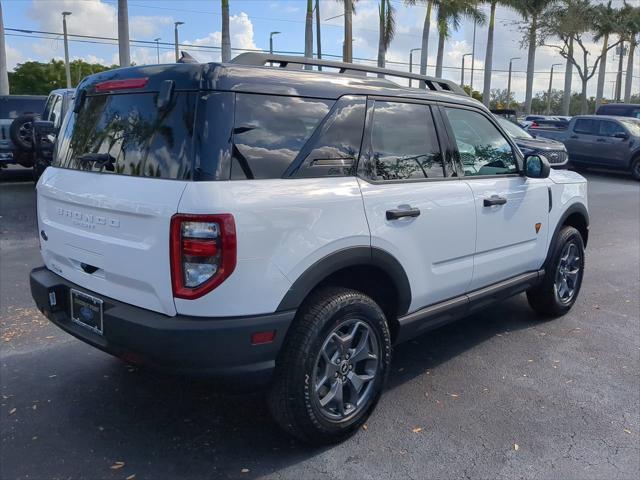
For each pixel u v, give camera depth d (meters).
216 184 2.86
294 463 3.25
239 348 2.93
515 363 4.61
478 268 4.38
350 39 25.44
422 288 3.90
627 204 13.28
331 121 3.38
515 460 3.31
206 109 2.91
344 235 3.28
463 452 3.38
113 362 4.49
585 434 3.58
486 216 4.35
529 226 4.88
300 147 3.22
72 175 3.53
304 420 3.21
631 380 4.32
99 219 3.23
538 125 21.47
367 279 3.66
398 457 3.32
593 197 14.37
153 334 2.90
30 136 12.02
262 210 2.93
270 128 3.12
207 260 2.82
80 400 3.90
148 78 3.18
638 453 3.39
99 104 3.51
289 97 3.23
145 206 2.94
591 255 8.34
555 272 5.37
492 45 33.34
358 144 3.51
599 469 3.23
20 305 5.71
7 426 3.57
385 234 3.52
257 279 2.94
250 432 3.55
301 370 3.13
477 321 5.57
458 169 4.21
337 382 3.38
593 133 18.70
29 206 11.05
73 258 3.46
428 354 4.78
